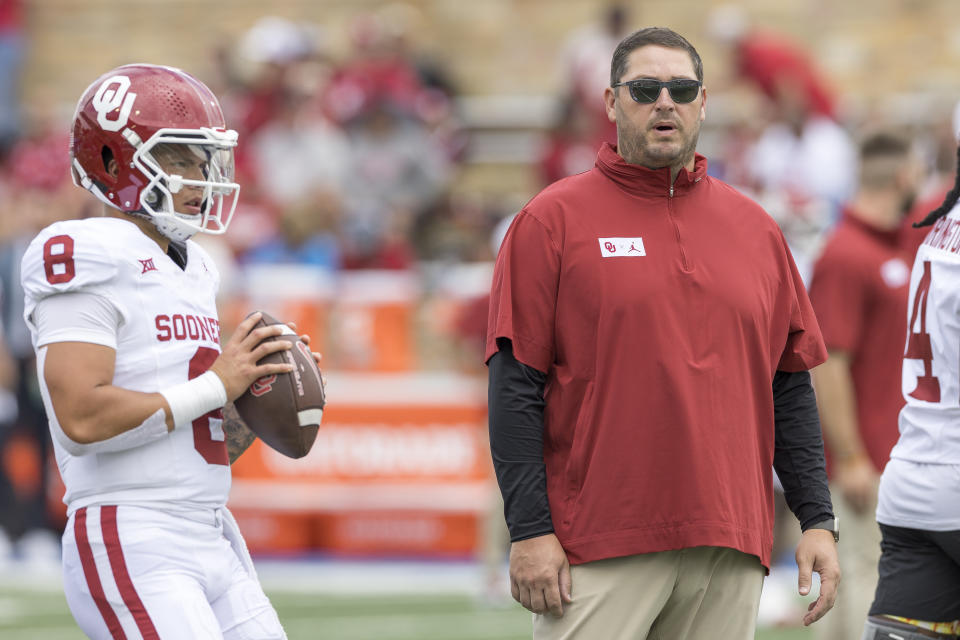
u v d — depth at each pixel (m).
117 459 13.14
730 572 14.41
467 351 37.03
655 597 14.04
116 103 13.35
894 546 16.16
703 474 13.89
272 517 38.34
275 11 51.97
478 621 29.73
